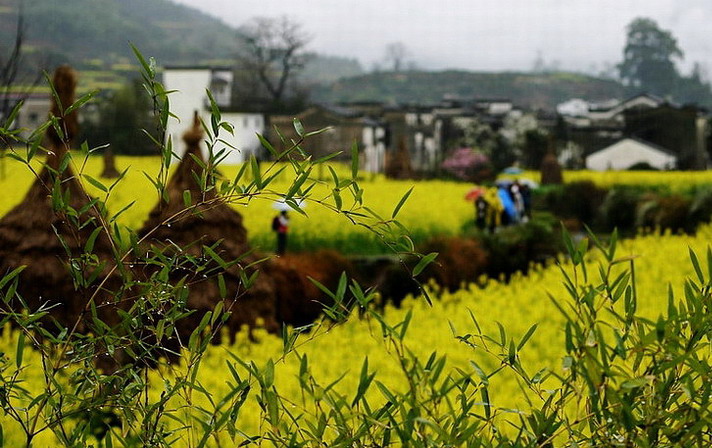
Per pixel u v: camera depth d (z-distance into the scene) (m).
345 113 85.38
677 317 2.95
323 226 25.78
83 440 3.38
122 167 51.31
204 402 7.73
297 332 3.30
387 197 38.91
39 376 8.62
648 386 2.97
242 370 9.67
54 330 11.08
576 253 3.01
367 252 24.23
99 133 64.12
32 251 11.20
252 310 12.59
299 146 3.19
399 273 18.16
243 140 77.19
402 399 3.04
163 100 3.23
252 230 25.44
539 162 88.56
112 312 9.75
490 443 3.26
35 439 5.60
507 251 19.66
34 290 11.15
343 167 65.81
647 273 16.14
